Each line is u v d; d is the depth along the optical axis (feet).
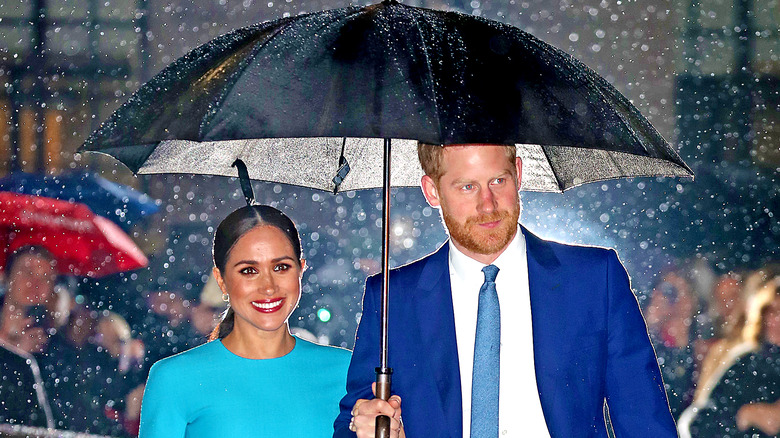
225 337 28.66
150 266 92.58
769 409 43.70
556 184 28.78
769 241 86.79
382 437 24.36
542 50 24.09
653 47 122.52
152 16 124.67
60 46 122.01
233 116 21.68
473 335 26.11
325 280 85.66
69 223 60.85
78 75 121.90
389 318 26.89
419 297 26.66
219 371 27.99
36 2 121.49
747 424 43.88
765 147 113.29
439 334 26.21
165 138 22.21
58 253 60.34
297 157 28.84
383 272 25.68
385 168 25.96
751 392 44.09
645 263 88.02
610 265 26.40
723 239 86.94
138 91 23.95
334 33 23.15
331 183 29.22
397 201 98.94
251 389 27.91
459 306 26.32
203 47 24.41
